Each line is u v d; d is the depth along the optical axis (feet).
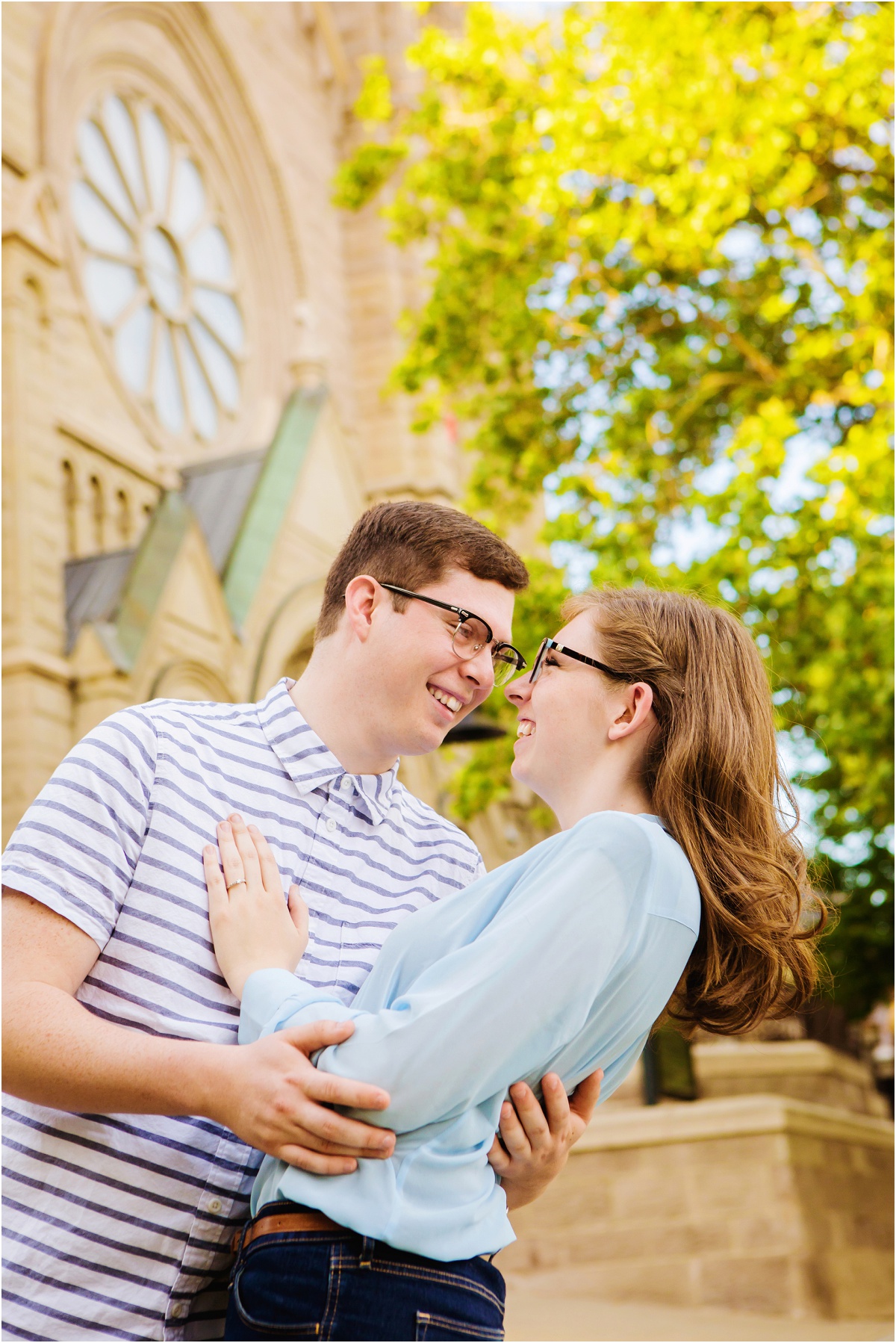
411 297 63.93
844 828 35.32
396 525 7.37
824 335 33.12
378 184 40.65
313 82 65.26
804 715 30.86
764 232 35.06
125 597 36.63
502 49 36.29
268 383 57.06
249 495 45.27
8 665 34.99
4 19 43.47
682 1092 38.17
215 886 6.32
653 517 38.45
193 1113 5.41
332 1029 5.37
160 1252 5.92
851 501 27.91
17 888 5.86
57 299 43.86
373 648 7.16
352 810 7.18
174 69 54.85
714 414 39.09
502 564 7.34
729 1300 29.35
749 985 6.30
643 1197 30.73
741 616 28.50
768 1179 29.96
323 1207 5.29
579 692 6.81
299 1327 5.24
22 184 42.73
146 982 6.09
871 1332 26.32
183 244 53.36
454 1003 5.31
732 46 29.96
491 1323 5.56
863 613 28.89
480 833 51.90
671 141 29.86
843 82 29.45
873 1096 49.65
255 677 40.83
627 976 5.82
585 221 32.68
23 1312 5.73
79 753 6.33
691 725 6.50
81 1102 5.49
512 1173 5.95
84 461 42.34
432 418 39.37
